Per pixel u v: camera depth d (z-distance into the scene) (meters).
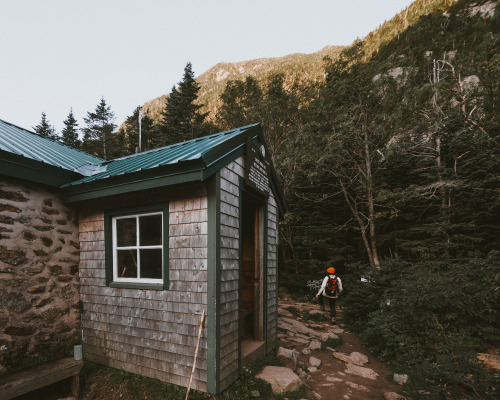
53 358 3.91
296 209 13.37
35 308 3.85
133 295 3.84
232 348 3.51
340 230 13.69
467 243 10.13
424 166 12.09
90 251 4.35
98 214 4.31
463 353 3.25
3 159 3.52
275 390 3.54
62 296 4.17
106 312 4.07
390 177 12.66
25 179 3.78
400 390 3.80
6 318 3.55
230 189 3.71
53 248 4.14
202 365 3.21
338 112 14.40
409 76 14.17
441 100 12.80
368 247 12.02
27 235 3.86
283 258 13.98
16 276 3.70
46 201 4.12
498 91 13.23
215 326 3.16
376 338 5.45
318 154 13.18
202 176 3.05
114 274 4.16
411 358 4.56
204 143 4.55
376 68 14.53
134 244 4.32
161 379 3.49
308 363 4.77
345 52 15.27
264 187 4.90
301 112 17.03
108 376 3.71
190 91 27.84
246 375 3.68
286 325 6.70
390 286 6.50
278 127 17.56
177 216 3.59
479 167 10.09
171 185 3.42
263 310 4.71
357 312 6.76
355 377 4.30
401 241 11.88
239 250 3.86
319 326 6.92
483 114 12.97
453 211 10.33
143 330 3.70
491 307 4.99
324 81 16.84
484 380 2.96
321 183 13.59
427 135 12.64
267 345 4.77
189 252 3.45
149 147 30.14
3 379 3.07
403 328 5.01
